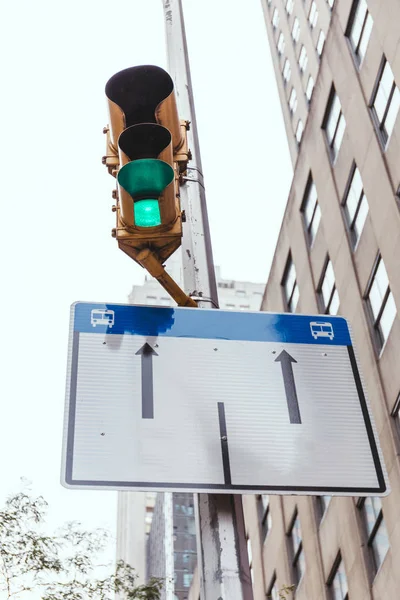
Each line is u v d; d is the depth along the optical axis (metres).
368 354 23.95
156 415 3.98
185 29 6.54
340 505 24.98
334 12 30.22
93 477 3.73
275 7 48.41
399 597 20.53
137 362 4.19
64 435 3.86
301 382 4.30
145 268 4.38
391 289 22.89
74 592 12.28
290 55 44.31
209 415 4.03
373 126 25.44
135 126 4.21
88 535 12.58
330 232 28.27
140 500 121.88
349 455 4.04
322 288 29.02
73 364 4.13
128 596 13.88
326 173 29.25
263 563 32.25
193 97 6.01
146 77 4.55
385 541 22.05
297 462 3.95
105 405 3.99
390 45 24.73
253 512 34.41
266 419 4.08
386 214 23.73
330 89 29.95
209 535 3.64
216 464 3.85
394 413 22.34
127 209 4.14
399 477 21.12
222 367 4.26
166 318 4.40
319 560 26.33
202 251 4.92
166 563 91.38
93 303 4.40
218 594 3.42
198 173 5.38
